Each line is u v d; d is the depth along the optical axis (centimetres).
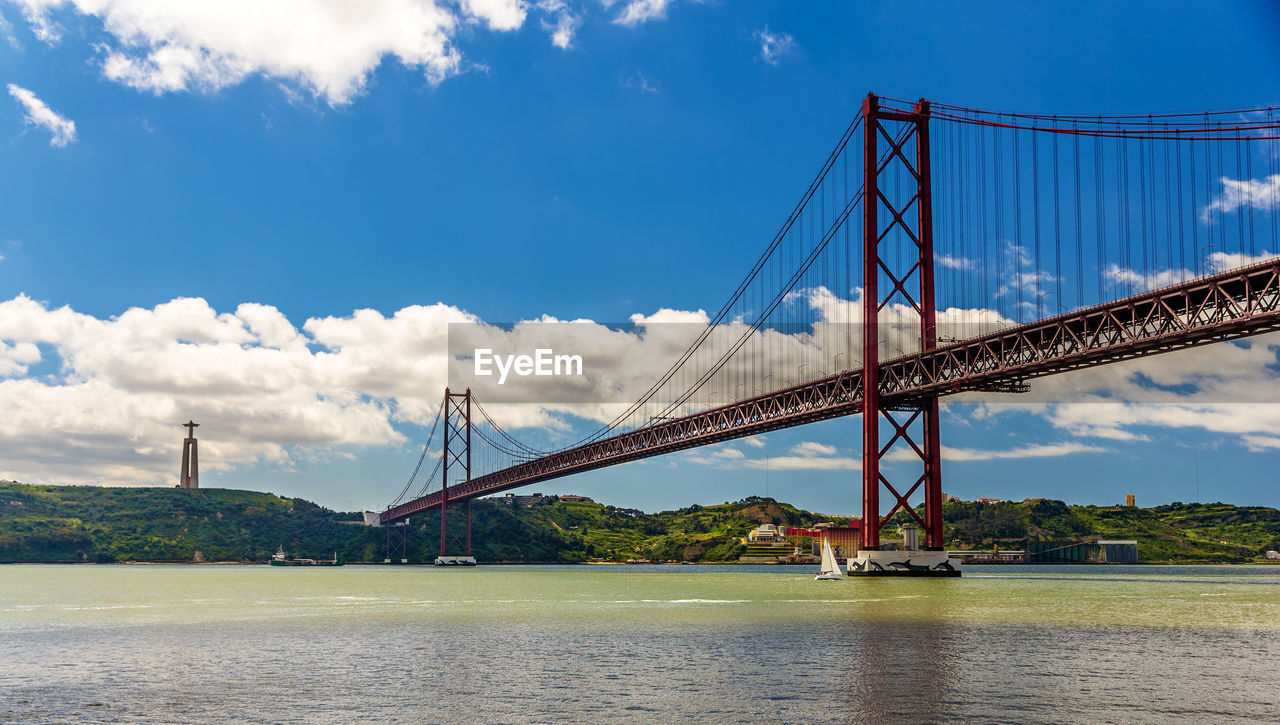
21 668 3669
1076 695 2930
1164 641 4097
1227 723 2597
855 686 3088
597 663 3600
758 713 2736
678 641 4200
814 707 2798
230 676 3425
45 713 2869
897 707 2792
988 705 2805
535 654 3859
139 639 4569
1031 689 3019
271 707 2905
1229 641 4094
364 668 3569
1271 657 3628
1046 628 4584
